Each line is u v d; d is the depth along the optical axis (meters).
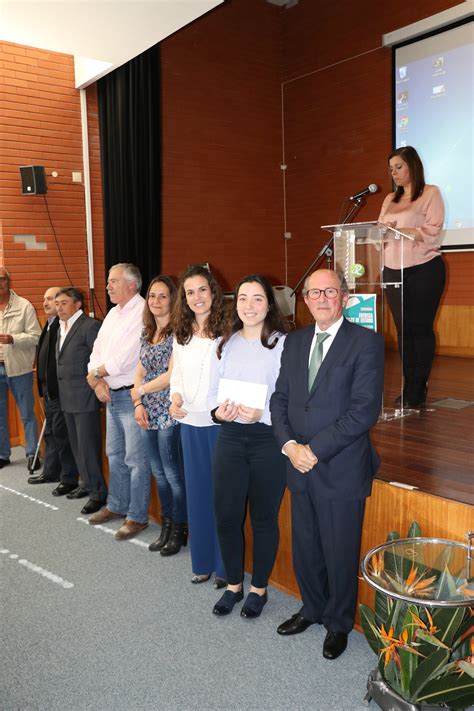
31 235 6.29
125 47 5.16
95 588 2.93
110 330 3.56
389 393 4.11
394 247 3.62
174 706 2.08
